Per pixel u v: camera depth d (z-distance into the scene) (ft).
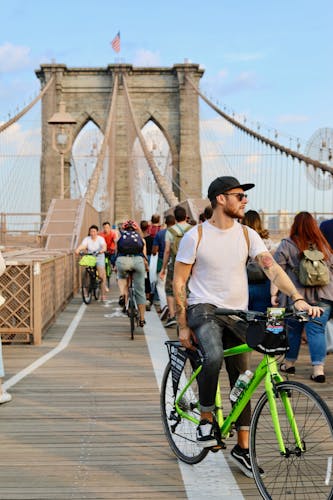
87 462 11.69
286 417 9.29
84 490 10.39
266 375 9.64
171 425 12.19
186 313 10.78
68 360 21.93
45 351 23.86
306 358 22.65
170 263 29.78
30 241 81.41
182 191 179.93
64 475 11.04
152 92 195.11
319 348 18.71
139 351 23.80
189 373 12.33
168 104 195.72
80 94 194.59
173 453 12.26
